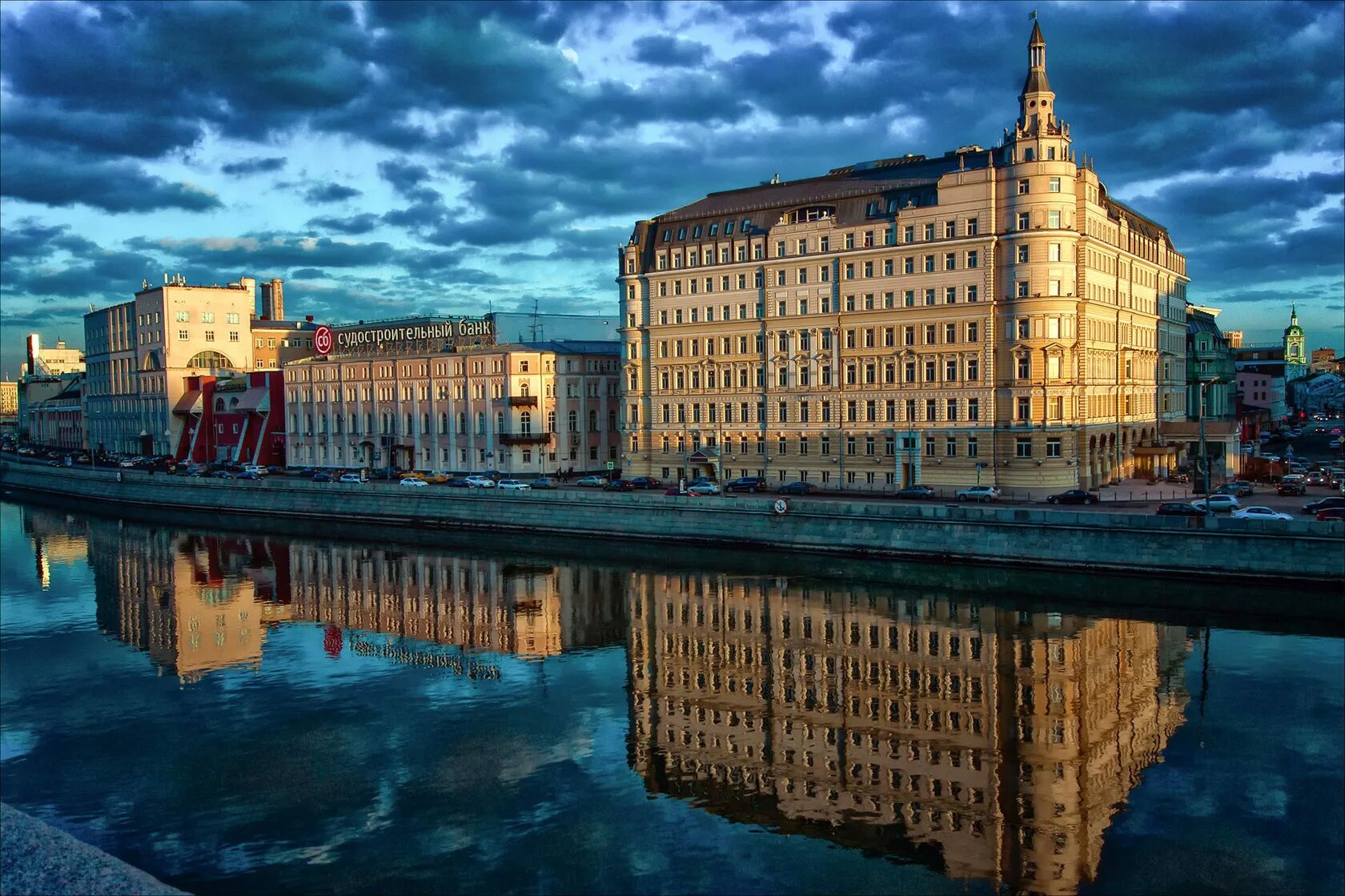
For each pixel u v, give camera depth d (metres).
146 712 55.09
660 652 64.50
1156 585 70.88
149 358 199.12
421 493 115.06
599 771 46.03
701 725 51.66
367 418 157.25
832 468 109.88
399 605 79.94
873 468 106.88
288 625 74.44
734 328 116.88
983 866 36.69
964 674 57.28
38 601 84.38
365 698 56.97
